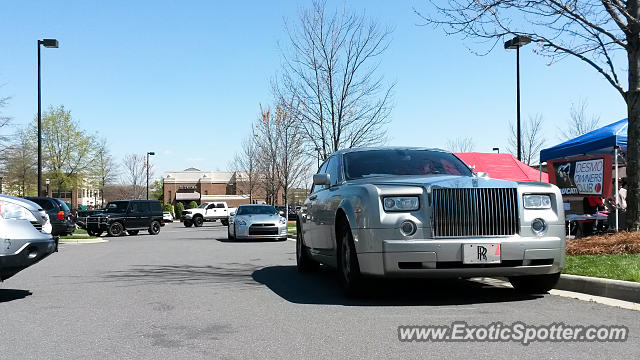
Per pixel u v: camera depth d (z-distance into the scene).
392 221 5.64
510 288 6.87
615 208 11.23
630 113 9.19
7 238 6.30
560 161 13.06
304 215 8.71
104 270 9.75
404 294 6.51
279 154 31.98
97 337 4.53
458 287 7.05
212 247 16.19
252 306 5.86
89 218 26.38
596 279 6.12
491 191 5.72
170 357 3.88
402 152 7.50
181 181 84.06
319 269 9.10
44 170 52.16
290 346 4.14
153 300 6.33
